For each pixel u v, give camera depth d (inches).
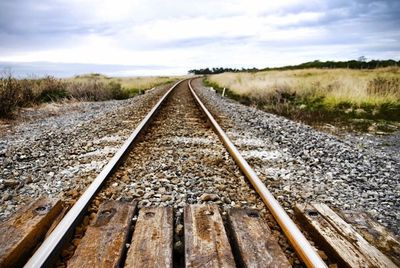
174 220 114.3
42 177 160.2
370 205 140.6
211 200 132.3
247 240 93.7
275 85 621.3
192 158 189.0
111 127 287.3
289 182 160.7
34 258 80.9
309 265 84.9
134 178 154.8
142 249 88.5
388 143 302.0
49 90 578.6
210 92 840.9
